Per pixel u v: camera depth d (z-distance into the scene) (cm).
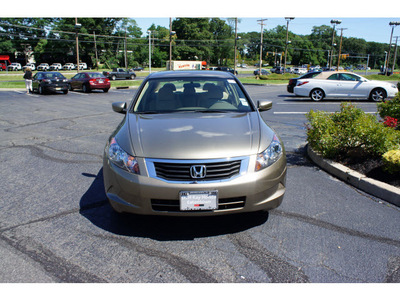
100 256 279
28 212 364
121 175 302
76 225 334
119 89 2758
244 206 298
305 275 256
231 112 395
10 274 254
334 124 545
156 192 288
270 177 307
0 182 460
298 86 1587
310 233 320
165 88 432
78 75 2453
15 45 9262
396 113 650
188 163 291
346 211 370
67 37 9031
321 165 534
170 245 298
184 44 11500
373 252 288
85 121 1018
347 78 1538
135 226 333
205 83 447
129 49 10319
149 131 335
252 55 15638
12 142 714
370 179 435
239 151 304
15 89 2559
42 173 500
